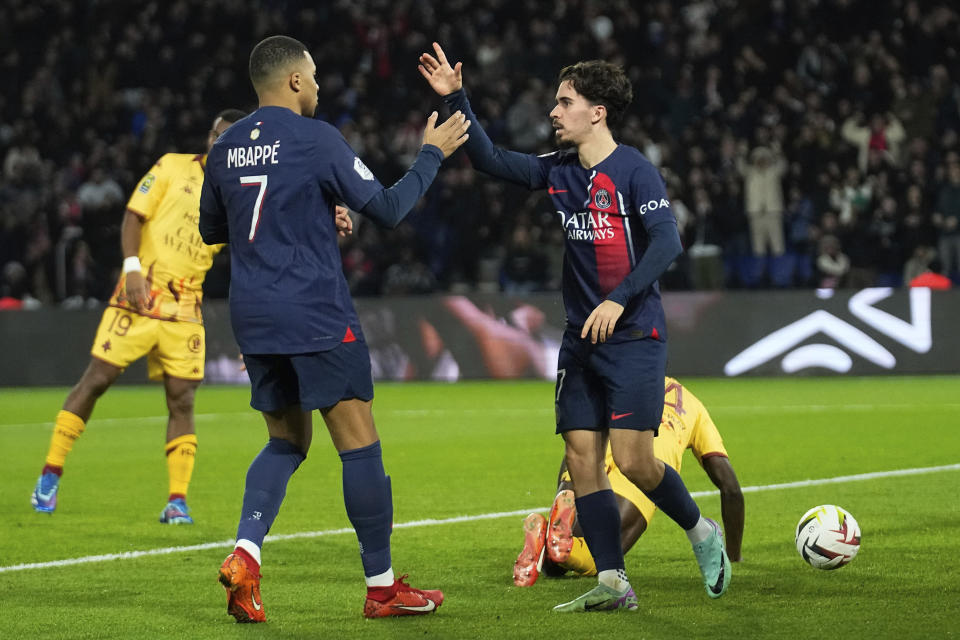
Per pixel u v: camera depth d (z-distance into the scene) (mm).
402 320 63938
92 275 74062
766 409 45906
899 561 19406
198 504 27125
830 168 67875
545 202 71562
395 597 16375
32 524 24609
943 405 46094
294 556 20875
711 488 27812
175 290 25312
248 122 16562
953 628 15258
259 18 85812
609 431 16562
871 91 73188
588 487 16688
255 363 16547
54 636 15680
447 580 18766
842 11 78062
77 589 18500
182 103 83625
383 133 78625
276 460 16656
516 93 76625
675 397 19297
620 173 16516
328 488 28891
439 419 45156
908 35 75688
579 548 18406
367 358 16406
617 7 78750
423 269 70250
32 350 66375
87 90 86875
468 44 80188
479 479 30031
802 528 18375
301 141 16141
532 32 79875
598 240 16625
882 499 25594
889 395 50469
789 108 73250
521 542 21906
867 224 66375
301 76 16734
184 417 25219
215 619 16484
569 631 15445
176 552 21531
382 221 16156
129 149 80938
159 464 34469
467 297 63156
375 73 81250
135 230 25125
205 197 16938
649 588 17984
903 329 59000
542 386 59250
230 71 84625
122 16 90000
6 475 32594
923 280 61750
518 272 68188
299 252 16094
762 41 76312
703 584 18219
